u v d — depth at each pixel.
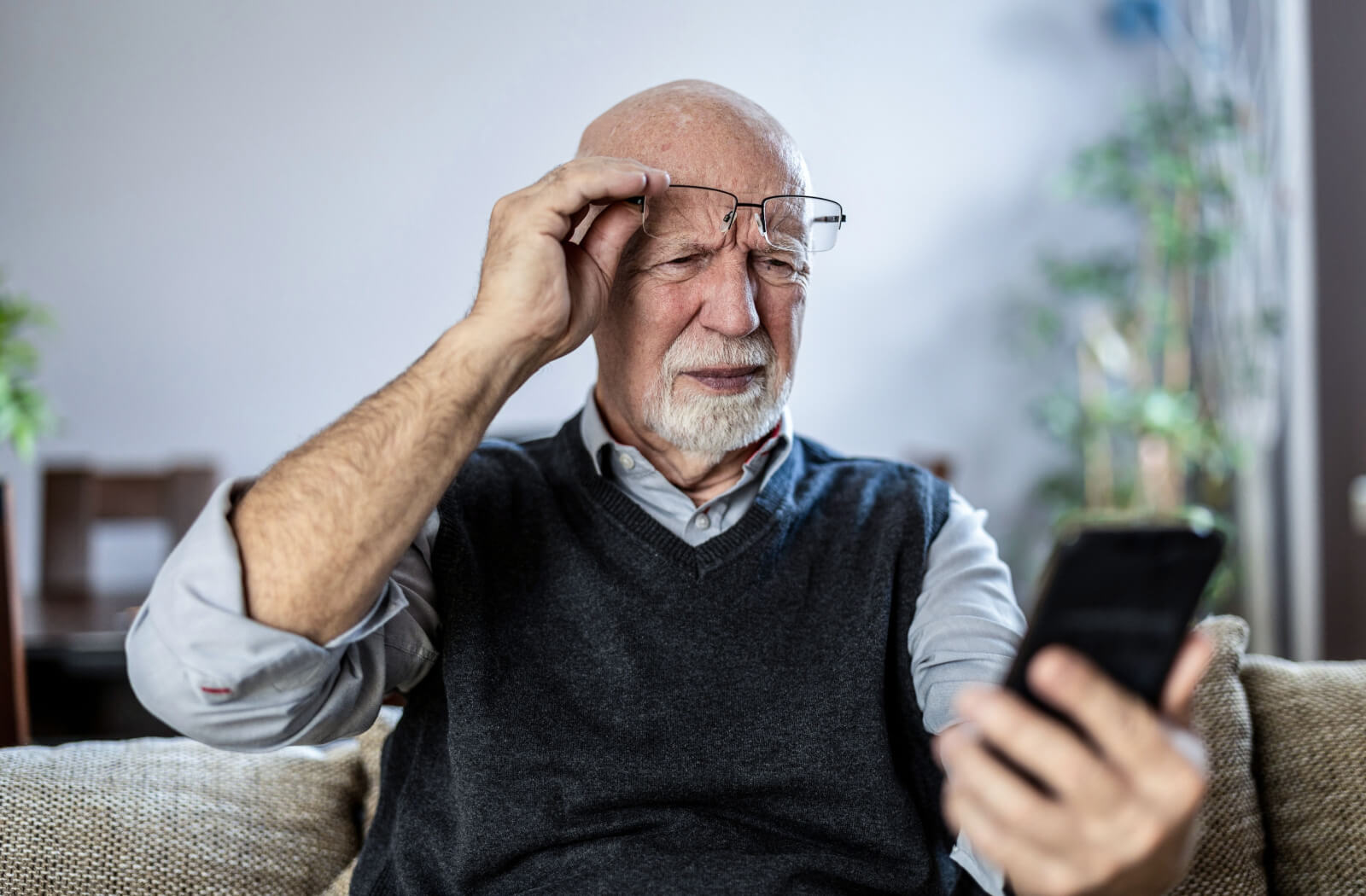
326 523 0.94
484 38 4.00
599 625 1.17
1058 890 0.64
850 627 1.19
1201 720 1.27
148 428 3.82
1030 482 4.39
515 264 1.02
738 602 1.19
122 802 1.22
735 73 4.17
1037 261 4.37
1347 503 3.82
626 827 1.12
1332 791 1.25
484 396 1.01
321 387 3.92
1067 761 0.62
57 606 2.47
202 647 0.92
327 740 1.07
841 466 1.35
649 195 1.12
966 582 1.21
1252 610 3.98
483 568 1.19
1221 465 3.95
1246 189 4.02
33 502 3.73
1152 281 4.25
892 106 4.28
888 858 1.13
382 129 3.94
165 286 3.82
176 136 3.81
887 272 4.29
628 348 1.24
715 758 1.13
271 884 1.23
